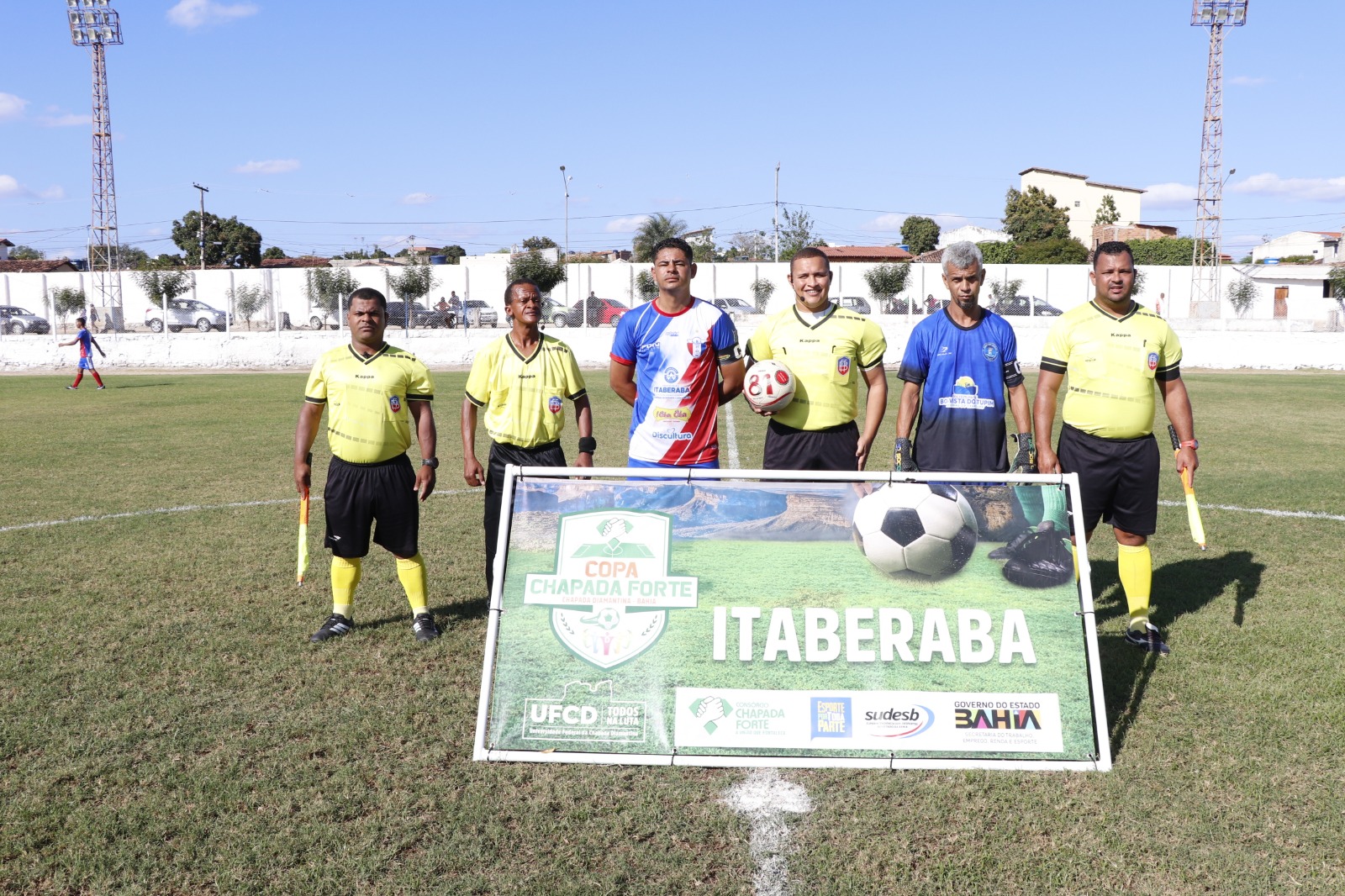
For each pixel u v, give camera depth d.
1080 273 44.78
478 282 46.78
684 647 3.44
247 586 5.65
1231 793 3.18
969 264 4.55
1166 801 3.13
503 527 3.58
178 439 12.14
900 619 3.45
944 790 3.21
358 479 4.71
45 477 9.33
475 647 4.64
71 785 3.26
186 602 5.33
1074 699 3.39
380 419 4.67
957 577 3.47
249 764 3.41
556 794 3.20
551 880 2.72
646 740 3.37
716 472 3.56
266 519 7.45
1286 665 4.27
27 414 15.03
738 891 2.67
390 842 2.90
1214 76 44.22
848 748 3.33
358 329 4.70
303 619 5.06
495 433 4.91
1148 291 45.88
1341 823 2.98
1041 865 2.78
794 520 3.52
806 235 71.00
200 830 2.97
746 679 3.40
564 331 27.77
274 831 2.97
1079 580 3.50
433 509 7.84
